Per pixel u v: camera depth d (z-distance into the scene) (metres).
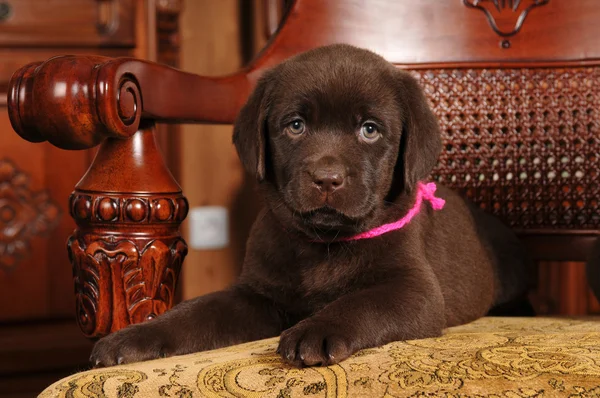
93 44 3.92
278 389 1.64
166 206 2.16
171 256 2.18
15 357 3.91
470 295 2.65
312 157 2.19
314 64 2.33
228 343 2.26
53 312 3.98
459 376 1.63
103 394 1.64
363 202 2.21
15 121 1.99
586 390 1.58
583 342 1.84
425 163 2.31
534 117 3.07
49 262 3.96
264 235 2.45
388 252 2.32
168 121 2.29
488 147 3.08
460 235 2.74
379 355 1.77
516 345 1.81
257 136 2.33
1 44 3.83
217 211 5.06
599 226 3.06
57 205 3.96
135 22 3.96
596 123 3.04
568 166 3.07
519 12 3.04
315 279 2.35
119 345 1.96
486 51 3.04
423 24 3.03
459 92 3.05
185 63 5.01
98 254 2.12
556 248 3.08
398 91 2.34
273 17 3.94
